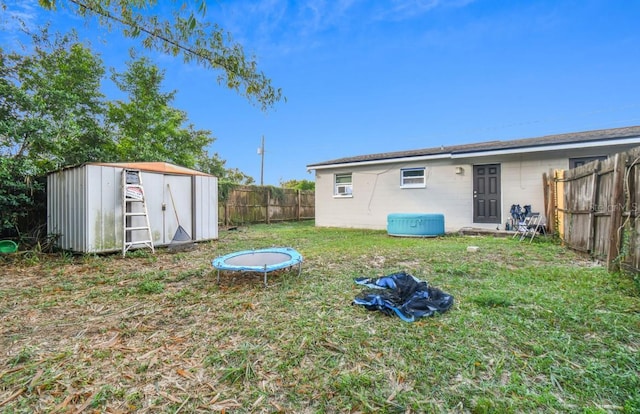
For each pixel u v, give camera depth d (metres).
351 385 1.68
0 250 5.60
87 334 2.39
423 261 4.85
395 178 10.55
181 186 7.45
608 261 3.78
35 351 2.12
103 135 10.88
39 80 8.88
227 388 1.69
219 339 2.27
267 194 14.33
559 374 1.73
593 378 1.69
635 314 2.50
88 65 10.67
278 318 2.62
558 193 6.72
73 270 4.68
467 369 1.80
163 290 3.55
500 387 1.63
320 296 3.18
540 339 2.13
